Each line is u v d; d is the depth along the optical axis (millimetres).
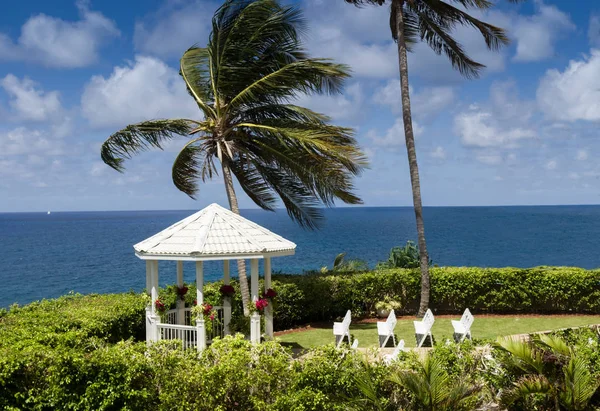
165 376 8133
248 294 16609
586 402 7328
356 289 18141
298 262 47594
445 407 7203
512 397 7504
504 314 17922
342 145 16625
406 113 17562
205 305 12430
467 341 9023
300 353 12445
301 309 17500
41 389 8180
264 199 19656
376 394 7516
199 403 7934
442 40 19219
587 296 17203
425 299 17625
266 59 17859
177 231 13258
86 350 9164
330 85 17125
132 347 8555
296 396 7547
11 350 8523
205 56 18516
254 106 18109
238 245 12742
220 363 8008
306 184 17984
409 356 8242
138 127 17188
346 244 65062
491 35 18719
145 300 12844
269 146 17891
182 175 20484
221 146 17953
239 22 16734
